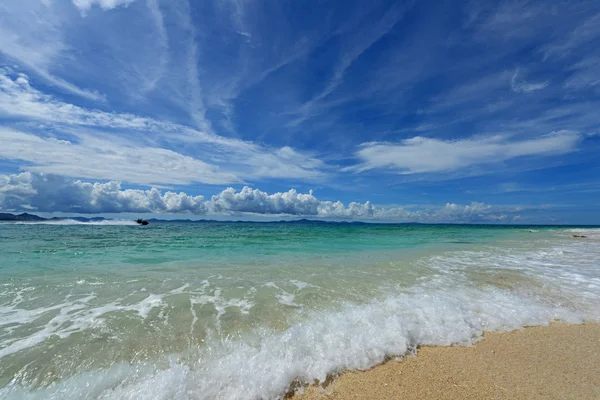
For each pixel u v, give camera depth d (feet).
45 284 22.97
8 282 23.41
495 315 19.58
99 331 15.08
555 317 19.77
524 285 26.02
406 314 18.65
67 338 14.29
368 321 17.37
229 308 18.52
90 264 32.19
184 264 32.89
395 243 64.13
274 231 112.68
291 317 17.43
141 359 12.87
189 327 15.78
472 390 12.23
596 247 59.41
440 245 61.26
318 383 12.50
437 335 16.74
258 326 16.16
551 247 58.90
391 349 15.10
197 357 13.20
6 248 45.11
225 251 45.44
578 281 27.78
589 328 18.33
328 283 24.64
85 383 11.30
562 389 12.32
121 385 11.30
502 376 13.25
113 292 21.25
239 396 11.37
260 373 12.50
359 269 30.99
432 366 13.98
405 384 12.59
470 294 22.99
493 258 41.45
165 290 21.94
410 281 26.23
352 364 13.79
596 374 13.44
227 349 13.89
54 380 11.39
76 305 18.60
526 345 16.12
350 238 77.66
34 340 14.02
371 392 12.03
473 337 16.89
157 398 10.82
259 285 23.67
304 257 39.68
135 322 16.22
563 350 15.62
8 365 12.05
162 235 81.35
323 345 14.75
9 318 16.46
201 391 11.37
